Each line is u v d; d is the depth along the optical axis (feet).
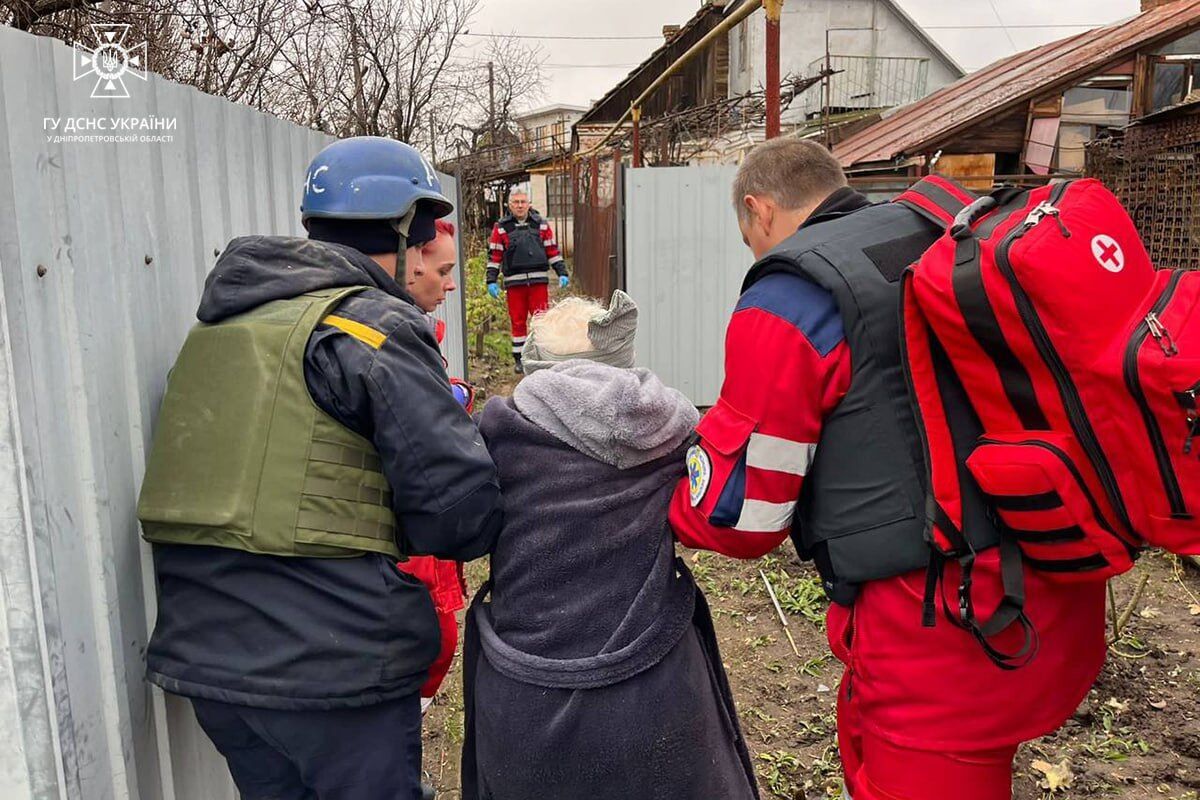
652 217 23.93
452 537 5.51
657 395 5.87
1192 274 5.21
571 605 5.69
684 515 5.83
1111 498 5.07
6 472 4.84
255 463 5.43
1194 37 32.32
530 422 5.80
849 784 6.85
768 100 17.47
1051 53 41.98
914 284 5.35
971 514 5.51
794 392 5.62
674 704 5.65
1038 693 5.68
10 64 4.94
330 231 6.54
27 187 5.06
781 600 13.67
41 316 5.17
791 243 6.00
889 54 86.53
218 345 5.70
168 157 6.98
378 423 5.38
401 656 5.64
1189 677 11.05
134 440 6.20
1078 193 5.44
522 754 5.61
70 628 5.39
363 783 5.67
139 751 6.18
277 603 5.46
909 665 5.76
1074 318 4.85
